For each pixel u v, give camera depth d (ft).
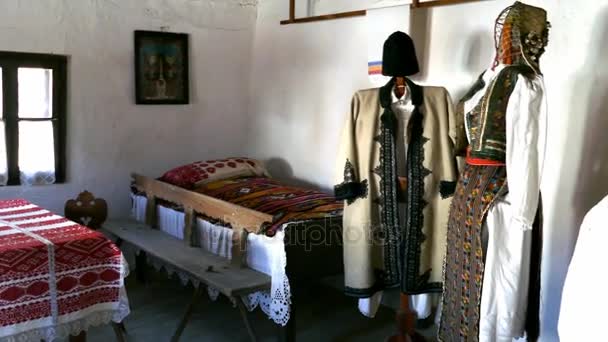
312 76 13.47
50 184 12.99
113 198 13.91
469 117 7.80
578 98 8.64
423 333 10.48
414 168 8.86
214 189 12.26
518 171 6.95
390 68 8.64
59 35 12.71
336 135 12.94
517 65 7.19
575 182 8.76
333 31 12.80
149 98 14.05
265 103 15.08
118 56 13.56
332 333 10.56
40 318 6.95
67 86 12.98
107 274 7.47
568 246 8.91
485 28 9.76
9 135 12.40
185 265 9.91
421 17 10.71
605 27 8.25
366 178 8.98
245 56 15.43
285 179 14.53
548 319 9.24
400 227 9.07
